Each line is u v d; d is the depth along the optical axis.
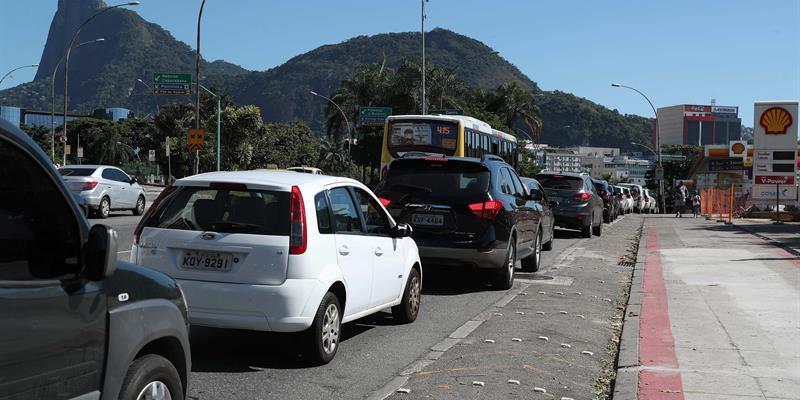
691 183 82.25
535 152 89.94
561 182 22.38
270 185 6.50
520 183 12.93
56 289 3.20
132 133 125.25
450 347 7.58
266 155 86.50
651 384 6.18
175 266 6.46
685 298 10.55
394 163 11.28
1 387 2.90
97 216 24.41
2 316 2.90
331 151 97.19
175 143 93.81
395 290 8.27
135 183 26.80
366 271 7.41
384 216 8.19
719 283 12.00
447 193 10.91
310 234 6.43
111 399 3.52
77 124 121.06
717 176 67.12
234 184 6.56
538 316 9.38
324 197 6.85
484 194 10.88
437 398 5.83
